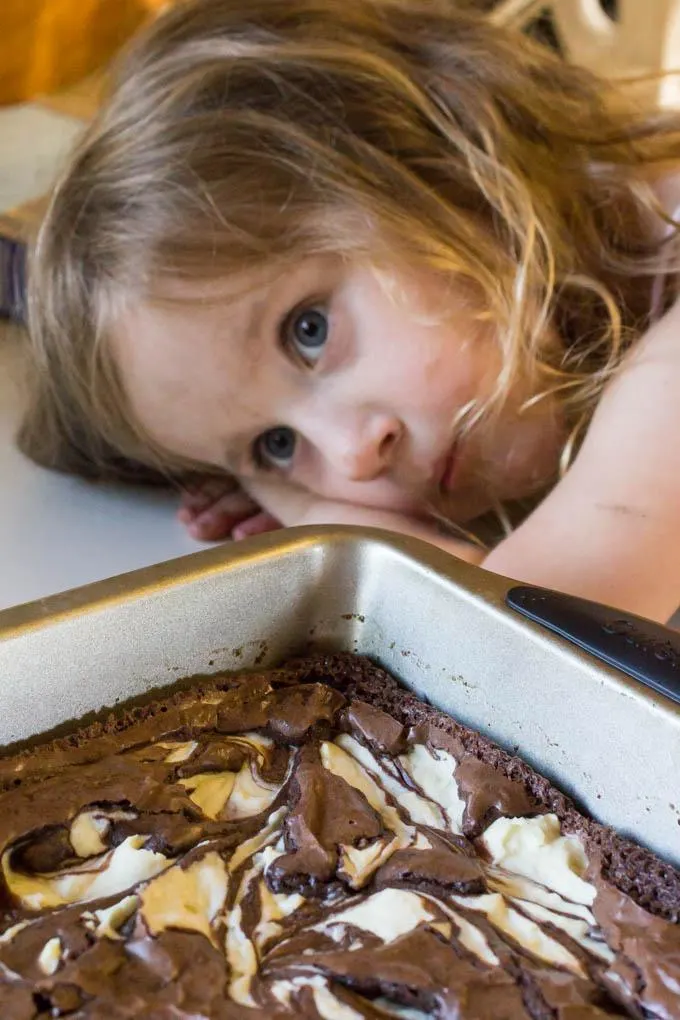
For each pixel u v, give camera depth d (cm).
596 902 30
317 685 35
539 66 50
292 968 29
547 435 48
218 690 34
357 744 34
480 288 46
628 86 53
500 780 32
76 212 46
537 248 47
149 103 46
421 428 47
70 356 47
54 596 32
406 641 35
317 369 46
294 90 46
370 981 28
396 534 35
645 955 29
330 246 45
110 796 31
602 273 50
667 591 38
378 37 48
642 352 44
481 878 30
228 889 30
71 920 29
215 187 44
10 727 32
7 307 57
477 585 33
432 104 47
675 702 30
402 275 46
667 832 31
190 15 49
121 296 45
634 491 39
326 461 47
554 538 39
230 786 33
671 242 49
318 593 35
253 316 45
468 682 34
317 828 32
